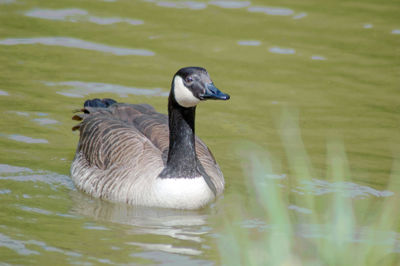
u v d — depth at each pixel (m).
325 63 19.80
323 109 17.08
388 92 18.05
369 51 20.62
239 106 17.19
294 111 16.89
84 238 11.38
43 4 23.55
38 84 17.80
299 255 10.36
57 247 10.98
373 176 13.84
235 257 10.31
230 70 19.11
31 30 21.22
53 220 12.04
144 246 11.16
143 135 13.84
